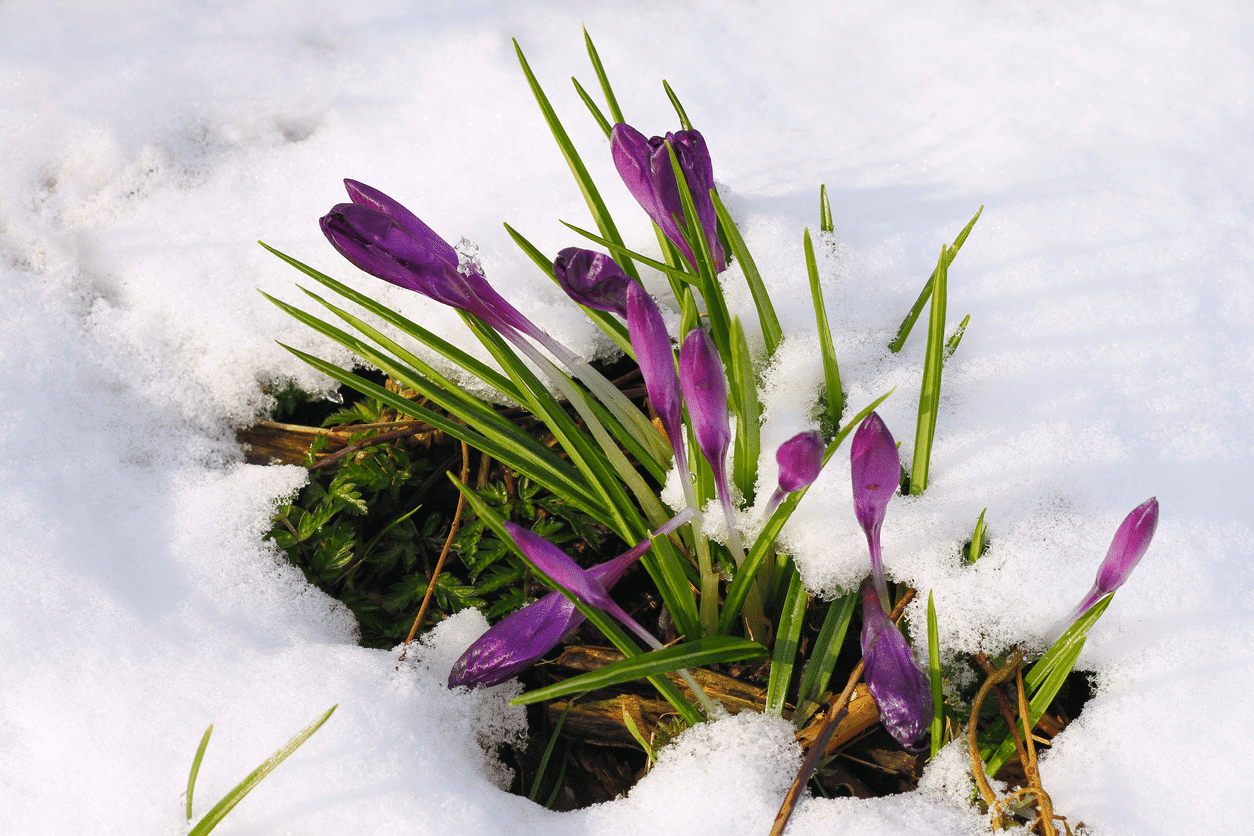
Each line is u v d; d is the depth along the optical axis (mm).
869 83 1070
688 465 923
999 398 950
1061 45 1076
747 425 904
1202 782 890
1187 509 929
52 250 1015
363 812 893
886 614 889
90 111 1056
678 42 1085
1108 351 961
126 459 968
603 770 928
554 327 986
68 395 978
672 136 920
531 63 1077
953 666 918
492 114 1059
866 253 990
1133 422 945
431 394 928
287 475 967
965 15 1095
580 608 881
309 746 902
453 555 967
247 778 876
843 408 946
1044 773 899
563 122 1054
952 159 1034
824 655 913
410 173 1041
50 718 908
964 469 935
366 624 949
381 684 918
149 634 924
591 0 1122
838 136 1051
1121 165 1027
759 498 925
